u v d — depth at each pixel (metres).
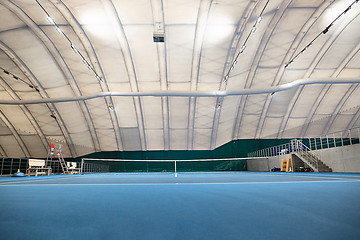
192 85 24.92
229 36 20.31
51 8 17.50
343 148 17.98
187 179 10.92
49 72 23.78
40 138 31.11
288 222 2.36
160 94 23.83
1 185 7.84
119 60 22.67
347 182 7.66
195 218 2.57
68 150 31.77
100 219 2.57
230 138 32.62
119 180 10.84
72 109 27.95
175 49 21.41
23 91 26.17
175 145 32.28
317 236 1.89
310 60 24.78
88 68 23.59
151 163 32.41
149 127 30.23
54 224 2.37
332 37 22.17
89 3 17.06
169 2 17.12
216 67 23.39
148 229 2.16
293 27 21.20
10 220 2.55
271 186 6.34
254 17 18.59
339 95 28.45
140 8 17.53
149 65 23.14
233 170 32.34
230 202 3.64
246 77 25.92
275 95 28.42
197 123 29.75
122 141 31.50
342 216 2.61
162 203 3.62
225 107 28.28
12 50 21.11
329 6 19.30
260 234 1.96
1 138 31.20
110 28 19.42
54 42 21.12
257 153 32.16
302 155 22.17
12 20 18.38
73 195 4.77
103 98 26.92
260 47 22.66
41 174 21.72
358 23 21.09
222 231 2.06
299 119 30.86
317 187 5.98
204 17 18.23
